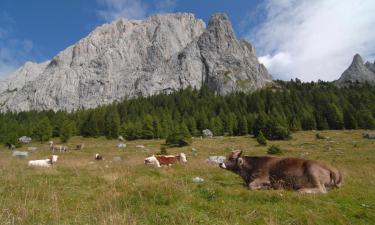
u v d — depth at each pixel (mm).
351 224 7750
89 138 101562
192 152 53969
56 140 95562
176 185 10766
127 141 90938
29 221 7363
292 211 8383
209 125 107375
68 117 134250
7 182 12219
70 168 18703
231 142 73375
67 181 12891
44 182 12414
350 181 14000
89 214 7945
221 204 8953
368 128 100500
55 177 14211
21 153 46594
